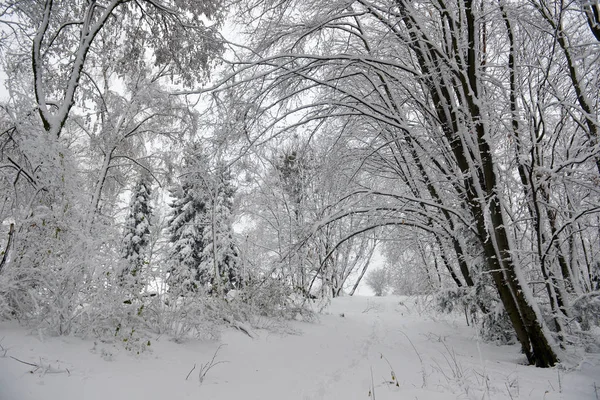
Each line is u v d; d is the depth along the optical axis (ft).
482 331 28.60
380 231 36.60
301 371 15.28
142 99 27.20
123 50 28.68
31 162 13.91
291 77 25.66
